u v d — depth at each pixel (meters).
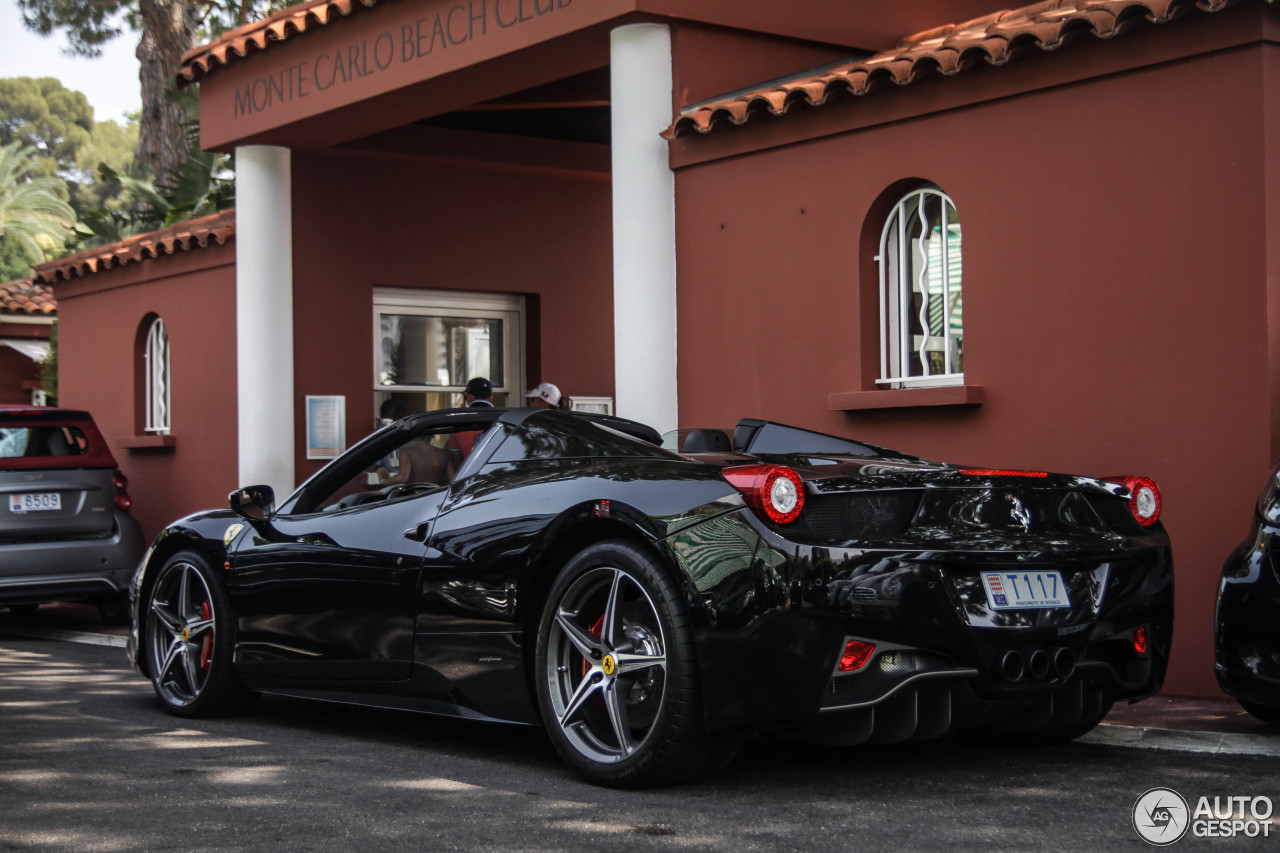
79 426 9.52
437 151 11.38
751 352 7.75
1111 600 4.18
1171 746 4.73
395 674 4.78
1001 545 3.99
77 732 5.32
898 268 7.24
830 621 3.78
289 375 10.83
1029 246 6.45
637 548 4.03
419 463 5.07
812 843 3.44
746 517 3.87
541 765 4.53
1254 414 5.62
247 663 5.44
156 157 22.77
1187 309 5.86
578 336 12.32
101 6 24.45
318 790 4.17
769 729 3.82
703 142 7.95
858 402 7.04
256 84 10.40
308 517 5.31
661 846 3.42
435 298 11.78
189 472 12.23
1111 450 6.11
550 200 12.20
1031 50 6.34
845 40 8.61
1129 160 6.07
